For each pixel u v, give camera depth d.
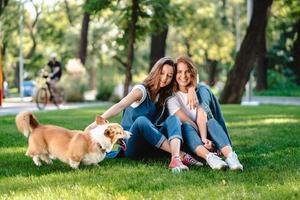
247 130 11.08
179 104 6.73
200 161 6.68
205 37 48.97
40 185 5.36
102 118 6.31
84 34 37.69
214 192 4.93
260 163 6.67
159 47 30.86
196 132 6.38
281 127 11.70
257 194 4.79
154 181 5.48
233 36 52.00
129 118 6.85
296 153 7.55
